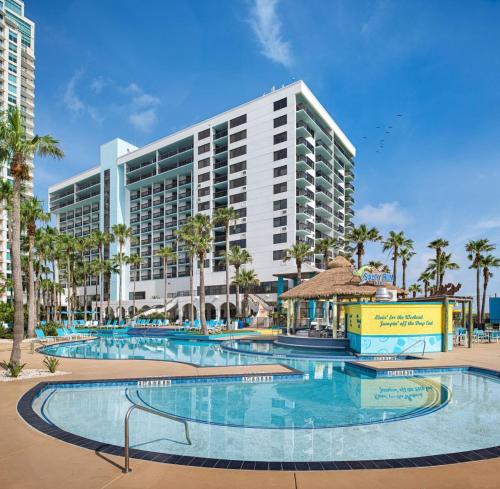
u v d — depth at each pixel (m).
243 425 9.09
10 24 92.00
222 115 69.25
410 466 5.68
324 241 54.22
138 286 81.69
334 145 76.56
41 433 7.15
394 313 21.88
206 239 39.16
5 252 78.31
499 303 50.41
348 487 5.02
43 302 75.56
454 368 16.08
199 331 39.34
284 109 61.56
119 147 88.56
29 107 94.50
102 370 15.37
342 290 25.00
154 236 80.31
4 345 27.53
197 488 4.98
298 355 21.17
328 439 8.14
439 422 9.35
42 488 4.97
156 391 12.72
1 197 32.09
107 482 5.14
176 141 76.62
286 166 60.31
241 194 64.81
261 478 5.29
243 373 14.48
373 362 17.38
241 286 61.28
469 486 5.04
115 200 86.75
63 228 106.38
